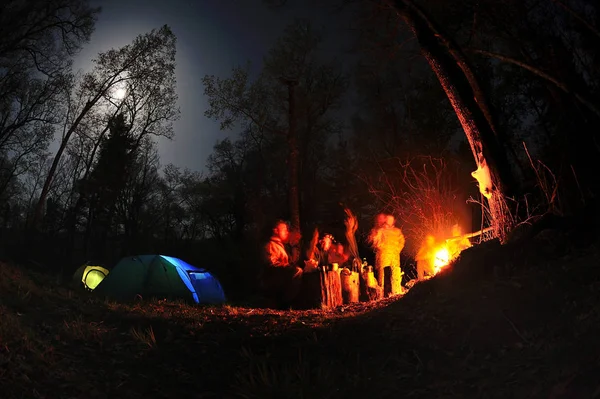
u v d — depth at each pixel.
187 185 39.34
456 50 10.98
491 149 10.41
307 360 6.45
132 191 37.41
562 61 12.70
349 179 26.06
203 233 37.91
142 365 6.40
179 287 14.62
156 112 36.41
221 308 11.23
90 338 7.11
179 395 5.62
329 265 14.66
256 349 7.10
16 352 5.92
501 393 4.57
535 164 12.77
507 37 14.05
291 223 20.59
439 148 21.55
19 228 38.19
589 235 8.15
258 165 31.44
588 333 5.19
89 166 35.66
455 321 6.69
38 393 5.18
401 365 5.87
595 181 9.90
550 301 6.40
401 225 14.48
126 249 35.38
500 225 9.95
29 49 30.44
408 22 11.34
